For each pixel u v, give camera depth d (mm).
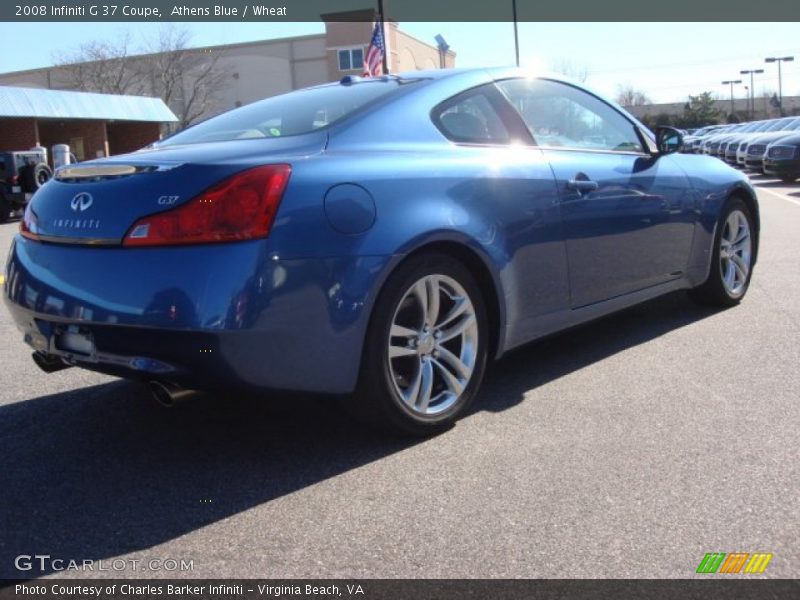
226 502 2766
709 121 78812
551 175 3689
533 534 2475
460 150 3408
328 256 2770
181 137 3674
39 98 28891
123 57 44438
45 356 3207
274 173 2711
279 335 2689
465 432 3318
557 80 4160
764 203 13406
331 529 2553
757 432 3223
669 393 3723
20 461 3168
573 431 3291
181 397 2762
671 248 4574
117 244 2758
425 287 3162
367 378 2986
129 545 2492
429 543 2443
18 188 16500
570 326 3928
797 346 4414
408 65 46469
